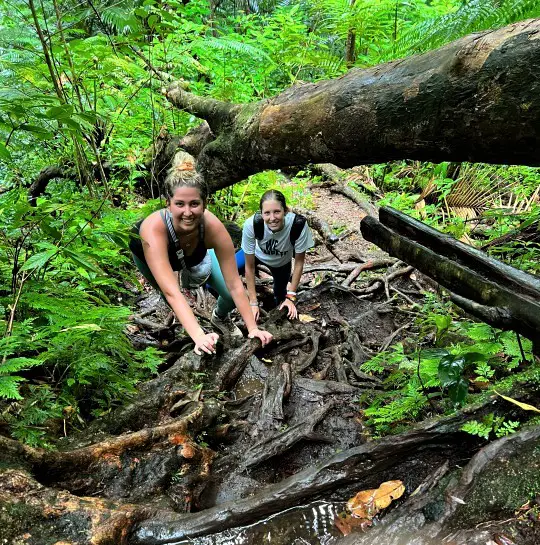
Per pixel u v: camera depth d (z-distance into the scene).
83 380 2.40
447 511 1.64
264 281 4.70
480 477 1.70
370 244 5.50
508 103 1.63
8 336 2.18
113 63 3.93
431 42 2.71
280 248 3.80
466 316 3.40
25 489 1.71
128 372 2.83
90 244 2.73
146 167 5.30
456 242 2.29
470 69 1.73
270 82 7.23
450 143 1.93
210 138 4.50
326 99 2.49
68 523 1.64
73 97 4.29
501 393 2.07
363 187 6.95
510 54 1.62
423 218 5.50
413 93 1.98
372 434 2.47
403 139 2.10
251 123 3.24
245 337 3.49
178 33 5.58
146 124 5.45
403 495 1.82
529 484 1.63
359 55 7.66
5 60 3.53
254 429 2.57
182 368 2.94
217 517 1.76
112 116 4.94
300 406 2.79
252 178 5.61
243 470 2.27
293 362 3.28
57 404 2.31
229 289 3.07
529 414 2.00
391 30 7.34
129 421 2.35
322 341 3.57
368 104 2.21
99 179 5.09
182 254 2.76
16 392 1.80
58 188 4.56
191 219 2.55
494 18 2.42
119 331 2.71
